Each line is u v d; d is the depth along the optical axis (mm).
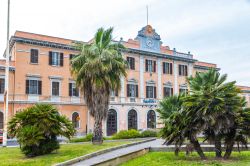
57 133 14914
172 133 14305
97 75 21406
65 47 40906
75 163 12156
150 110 48094
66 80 41000
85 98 22250
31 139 14328
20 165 11977
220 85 14492
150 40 49594
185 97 14227
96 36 23250
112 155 14258
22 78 37781
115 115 44125
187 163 12727
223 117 13547
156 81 49500
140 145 20969
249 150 17281
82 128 41438
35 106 15414
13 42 38469
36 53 39125
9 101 36469
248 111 14086
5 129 21969
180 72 52844
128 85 46125
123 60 23188
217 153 14406
